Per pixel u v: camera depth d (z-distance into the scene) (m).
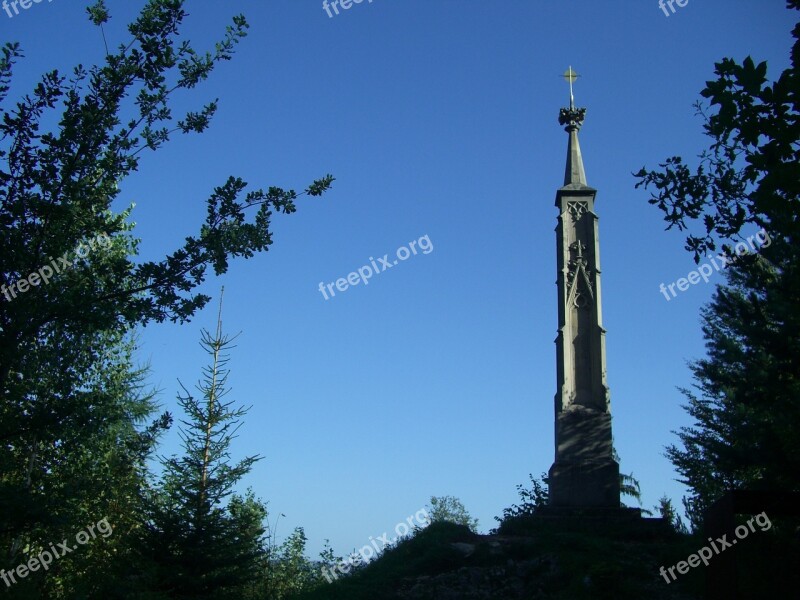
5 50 16.64
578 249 27.36
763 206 10.76
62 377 20.59
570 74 29.83
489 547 22.05
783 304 21.36
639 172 14.99
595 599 18.72
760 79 10.69
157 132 17.61
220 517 27.77
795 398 21.09
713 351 32.12
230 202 16.94
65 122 16.45
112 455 31.95
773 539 20.77
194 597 25.89
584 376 26.27
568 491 24.84
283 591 35.62
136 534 27.61
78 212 16.84
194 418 28.33
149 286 16.61
